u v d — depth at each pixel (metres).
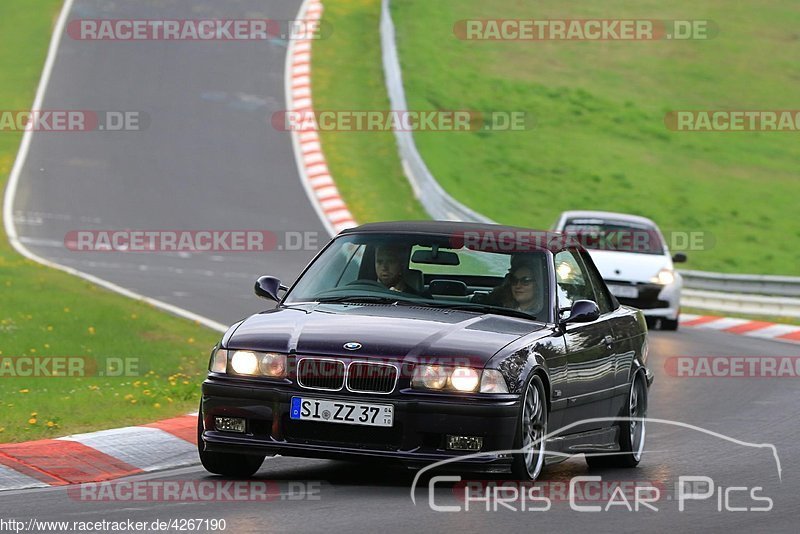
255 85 138.50
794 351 61.03
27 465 27.44
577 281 30.41
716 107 167.88
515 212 116.94
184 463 29.42
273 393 25.08
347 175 111.25
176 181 107.56
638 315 33.53
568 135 146.62
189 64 143.25
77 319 53.00
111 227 92.56
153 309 59.31
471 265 28.72
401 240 29.17
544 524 22.28
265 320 26.75
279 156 116.88
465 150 133.62
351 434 24.84
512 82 160.75
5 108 126.25
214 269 78.56
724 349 59.88
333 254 29.42
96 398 36.88
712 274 86.06
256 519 22.06
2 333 48.50
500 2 191.50
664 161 144.88
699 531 22.22
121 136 119.75
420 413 24.58
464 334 25.80
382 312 27.00
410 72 153.62
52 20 156.75
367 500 24.09
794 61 188.00
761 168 148.75
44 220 93.06
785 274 110.50
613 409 30.64
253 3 167.50
